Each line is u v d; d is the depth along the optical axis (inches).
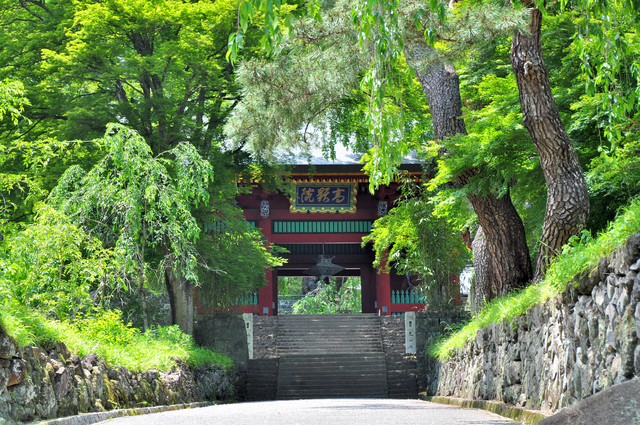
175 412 364.8
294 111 424.5
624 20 306.8
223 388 662.5
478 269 542.0
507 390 328.5
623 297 182.2
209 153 703.7
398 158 245.6
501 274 449.1
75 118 620.4
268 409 342.0
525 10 326.6
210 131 696.4
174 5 625.3
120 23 621.6
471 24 332.8
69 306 425.7
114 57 636.7
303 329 989.8
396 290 1191.6
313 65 387.9
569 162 350.0
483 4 376.5
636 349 172.1
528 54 350.3
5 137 677.9
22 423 231.5
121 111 652.1
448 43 359.3
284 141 457.1
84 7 654.5
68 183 519.5
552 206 351.9
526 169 427.8
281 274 1499.8
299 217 1168.8
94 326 422.3
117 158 510.0
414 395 754.2
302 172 1066.1
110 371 357.1
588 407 92.7
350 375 780.6
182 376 506.9
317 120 452.1
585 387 213.2
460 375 492.1
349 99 696.4
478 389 404.8
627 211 212.1
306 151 498.0
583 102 365.7
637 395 89.3
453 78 494.6
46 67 644.7
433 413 282.2
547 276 284.8
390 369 799.7
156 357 479.2
